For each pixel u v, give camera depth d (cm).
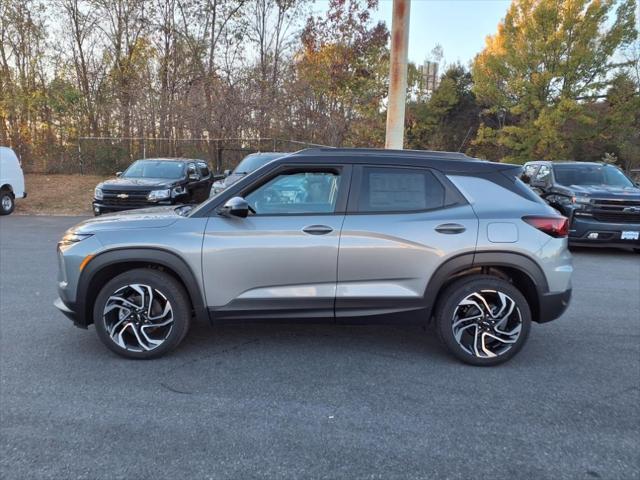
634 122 3281
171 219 412
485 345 409
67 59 2475
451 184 411
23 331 478
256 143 2131
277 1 2528
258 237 395
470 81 5069
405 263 396
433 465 277
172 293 404
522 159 3447
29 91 2312
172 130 2206
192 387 368
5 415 323
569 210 958
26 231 1134
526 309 402
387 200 406
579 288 690
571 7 3039
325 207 405
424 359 426
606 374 400
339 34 2653
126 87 2377
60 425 312
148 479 261
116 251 399
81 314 409
